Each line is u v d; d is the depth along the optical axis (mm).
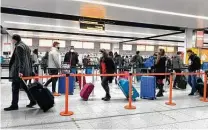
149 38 19125
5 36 18297
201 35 12484
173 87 7988
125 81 5496
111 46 25266
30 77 4098
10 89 6766
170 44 25969
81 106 4801
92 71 8273
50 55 6051
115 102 5266
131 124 3584
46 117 3885
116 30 14148
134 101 5418
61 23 11711
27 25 12516
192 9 7766
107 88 5520
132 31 14539
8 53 15906
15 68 4215
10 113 4090
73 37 19922
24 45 4301
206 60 11969
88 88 5473
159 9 7859
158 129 3355
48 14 10047
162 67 6055
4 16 9742
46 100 4215
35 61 8828
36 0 7043
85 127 3402
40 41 21781
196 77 6445
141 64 10195
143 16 9188
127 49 25812
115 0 6746
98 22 10039
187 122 3727
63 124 3525
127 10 8078
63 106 4742
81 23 9703
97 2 7039
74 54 8141
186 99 5785
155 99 5703
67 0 6922
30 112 4191
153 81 5703
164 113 4297
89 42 24047
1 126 3371
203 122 3738
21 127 3348
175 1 6746
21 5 7723
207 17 9156
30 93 4160
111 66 5484
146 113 4281
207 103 5281
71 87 6344
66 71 6609
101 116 4023
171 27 13242
